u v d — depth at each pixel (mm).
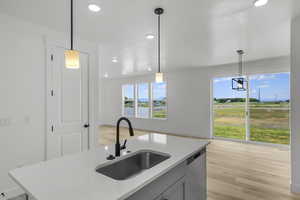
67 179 1125
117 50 3832
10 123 2330
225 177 2910
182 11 2162
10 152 2330
